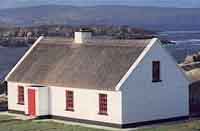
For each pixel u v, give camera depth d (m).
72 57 57.22
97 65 54.28
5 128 50.69
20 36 187.88
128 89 51.12
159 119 53.47
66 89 54.62
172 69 54.44
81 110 53.53
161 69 53.62
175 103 54.69
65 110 54.75
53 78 56.00
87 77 53.66
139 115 51.97
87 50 56.97
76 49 58.03
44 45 61.25
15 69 60.12
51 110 55.88
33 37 185.62
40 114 55.72
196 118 56.12
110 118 51.41
